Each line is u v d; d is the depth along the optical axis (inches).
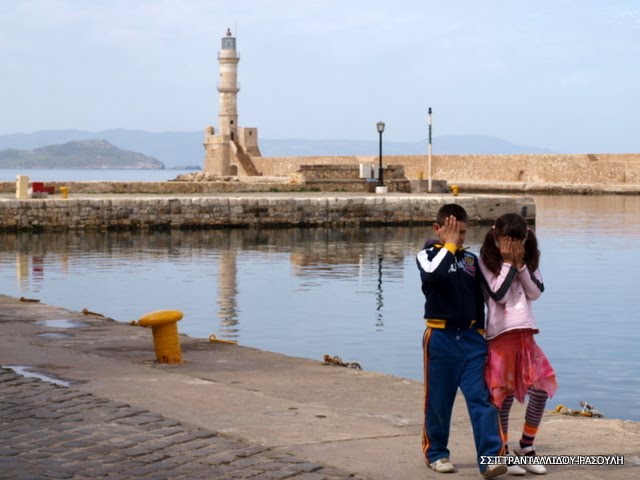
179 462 303.4
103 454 312.3
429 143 2508.6
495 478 289.9
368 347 735.1
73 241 1619.1
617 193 3393.2
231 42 4505.4
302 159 4271.7
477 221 2003.0
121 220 1840.6
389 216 1983.3
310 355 699.4
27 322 619.8
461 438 343.3
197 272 1222.9
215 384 432.1
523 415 383.6
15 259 1354.6
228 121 4532.5
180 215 1876.2
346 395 421.4
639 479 290.0
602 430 351.6
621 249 1514.5
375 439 335.9
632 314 901.8
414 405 400.2
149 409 376.5
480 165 3986.2
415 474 293.9
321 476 290.0
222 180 3722.9
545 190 3457.2
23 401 386.0
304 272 1226.6
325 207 1951.3
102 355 507.8
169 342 492.7
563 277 1182.9
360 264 1316.4
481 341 294.4
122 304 957.8
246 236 1737.2
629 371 645.3
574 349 729.0
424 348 298.5
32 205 1776.6
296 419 363.9
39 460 305.3
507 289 289.3
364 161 4279.0
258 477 288.0
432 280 290.4
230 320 866.1
